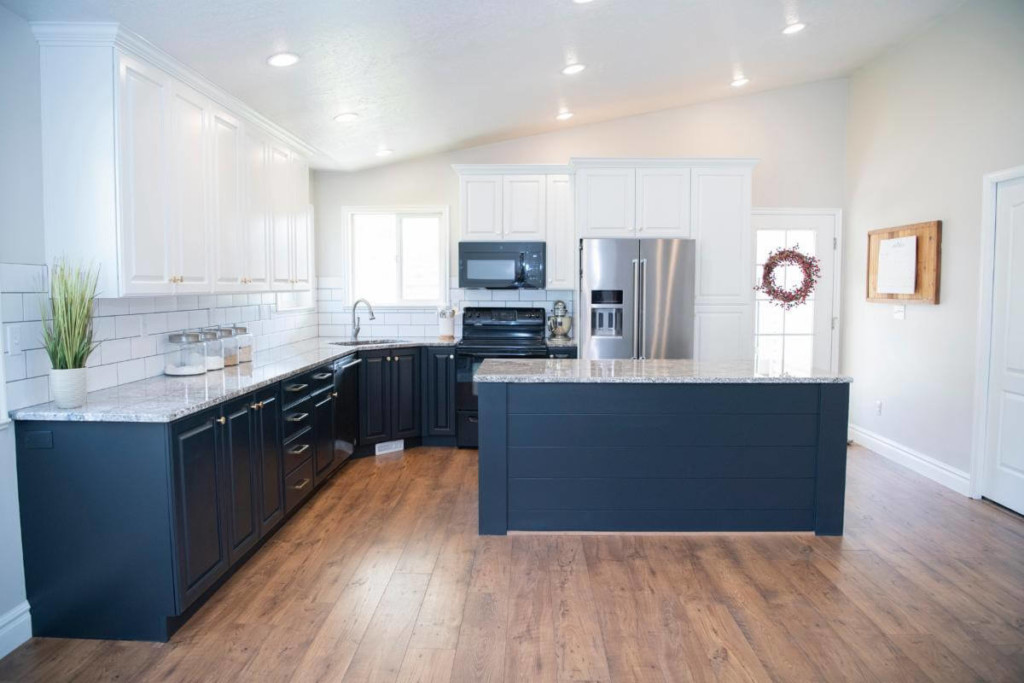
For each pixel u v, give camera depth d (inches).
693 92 199.2
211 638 92.4
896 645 90.8
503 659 87.1
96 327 107.0
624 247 187.9
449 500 152.6
